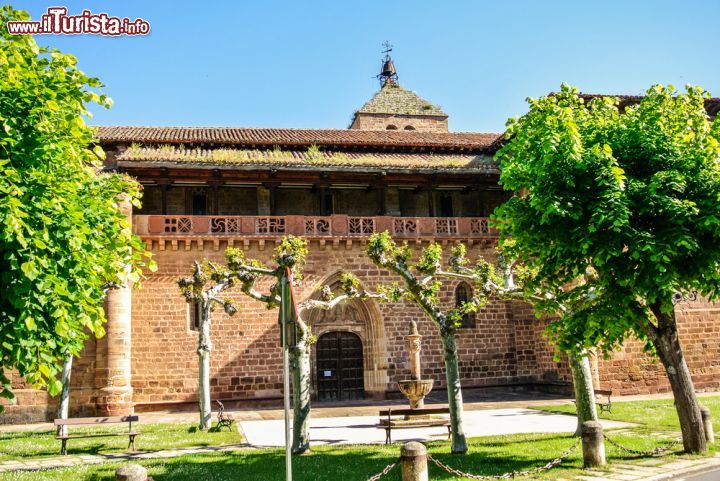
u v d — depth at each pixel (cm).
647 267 1192
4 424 2514
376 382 3052
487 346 3203
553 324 1392
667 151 1267
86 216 992
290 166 2986
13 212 776
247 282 1616
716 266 1212
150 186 3103
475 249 3219
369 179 3181
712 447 1371
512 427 1900
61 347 938
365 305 3112
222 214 3177
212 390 2833
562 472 1187
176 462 1385
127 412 2612
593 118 1420
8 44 927
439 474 1178
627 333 1388
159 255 2888
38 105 930
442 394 3080
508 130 1469
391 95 4769
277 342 2928
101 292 1042
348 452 1492
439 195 3459
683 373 1351
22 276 841
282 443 1705
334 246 3069
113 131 3259
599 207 1164
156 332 2823
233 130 3581
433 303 1512
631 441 1496
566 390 2973
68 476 1238
